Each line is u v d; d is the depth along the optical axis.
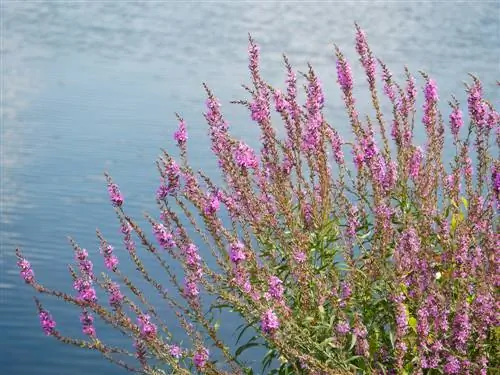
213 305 7.27
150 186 17.92
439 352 6.83
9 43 39.78
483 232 7.45
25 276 7.16
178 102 26.95
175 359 6.87
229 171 7.76
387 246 7.57
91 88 29.25
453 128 8.53
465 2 66.69
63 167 19.31
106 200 17.03
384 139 8.44
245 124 23.41
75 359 10.88
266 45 40.44
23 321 11.97
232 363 7.09
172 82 30.62
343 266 7.93
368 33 45.78
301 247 7.27
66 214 16.12
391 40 42.88
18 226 15.52
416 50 39.16
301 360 6.40
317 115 8.11
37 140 21.75
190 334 7.18
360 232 8.23
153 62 35.28
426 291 7.01
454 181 8.23
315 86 8.18
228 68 33.88
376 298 7.57
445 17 55.22
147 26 47.38
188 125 23.52
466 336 6.61
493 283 6.93
